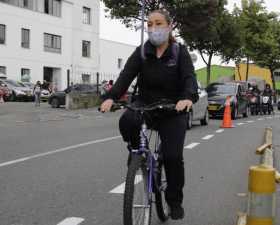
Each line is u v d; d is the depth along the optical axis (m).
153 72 5.29
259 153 6.25
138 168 4.86
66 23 55.88
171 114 5.26
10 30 48.50
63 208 6.73
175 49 5.26
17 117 24.19
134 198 4.85
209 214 6.61
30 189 7.84
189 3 31.42
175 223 6.12
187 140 15.03
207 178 9.05
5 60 48.00
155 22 5.16
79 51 58.59
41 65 52.38
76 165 10.06
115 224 6.02
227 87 28.77
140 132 5.12
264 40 47.78
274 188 3.85
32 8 51.12
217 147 13.45
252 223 3.84
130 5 32.09
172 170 5.32
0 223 6.01
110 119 24.44
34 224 5.98
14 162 10.38
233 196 7.67
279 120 27.12
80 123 21.42
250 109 35.28
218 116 28.33
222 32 39.78
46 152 11.87
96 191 7.75
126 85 5.32
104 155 11.45
